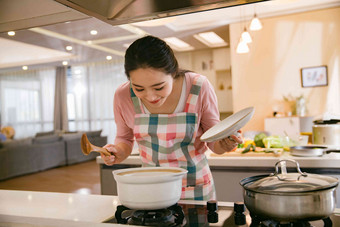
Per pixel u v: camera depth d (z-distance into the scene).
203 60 8.68
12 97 11.43
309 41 5.84
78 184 5.51
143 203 0.86
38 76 11.08
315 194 0.75
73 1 1.11
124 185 0.88
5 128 10.48
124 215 1.00
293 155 2.26
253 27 4.68
